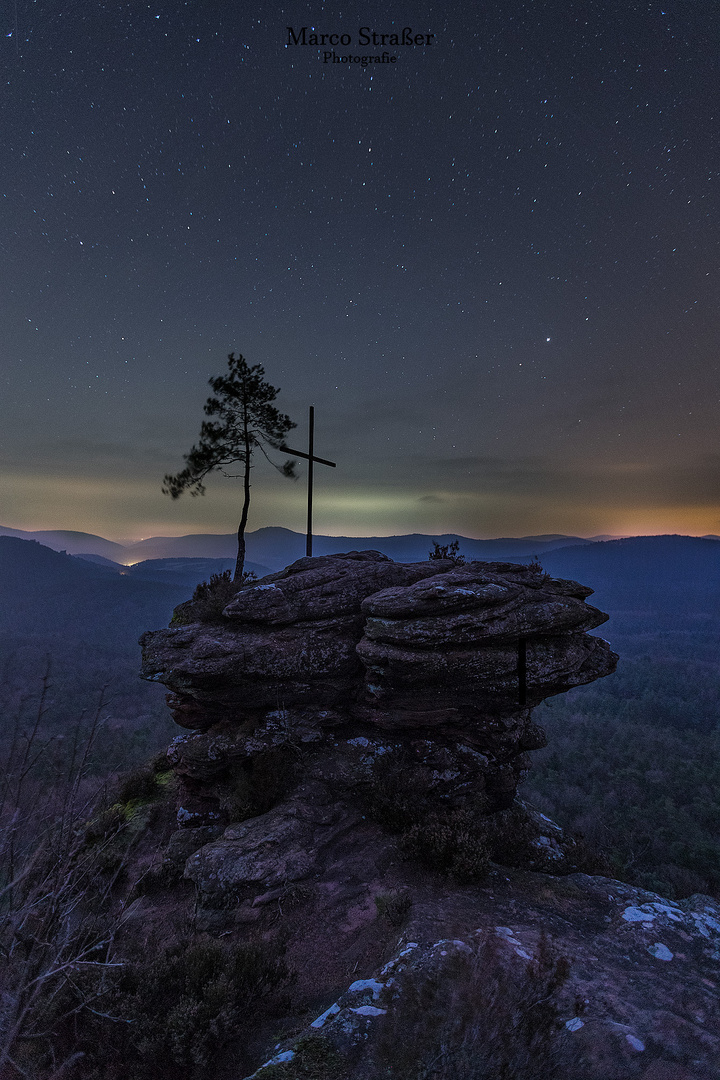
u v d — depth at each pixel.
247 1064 8.14
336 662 16.22
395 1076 6.43
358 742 16.30
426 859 12.80
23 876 4.86
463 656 14.85
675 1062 6.88
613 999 8.16
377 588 17.48
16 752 5.18
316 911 11.84
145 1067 8.26
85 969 8.18
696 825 95.56
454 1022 7.13
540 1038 6.74
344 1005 7.93
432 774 15.48
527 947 9.39
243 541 23.86
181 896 13.94
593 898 11.74
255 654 16.03
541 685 14.96
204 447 24.22
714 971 9.24
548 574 17.14
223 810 15.95
